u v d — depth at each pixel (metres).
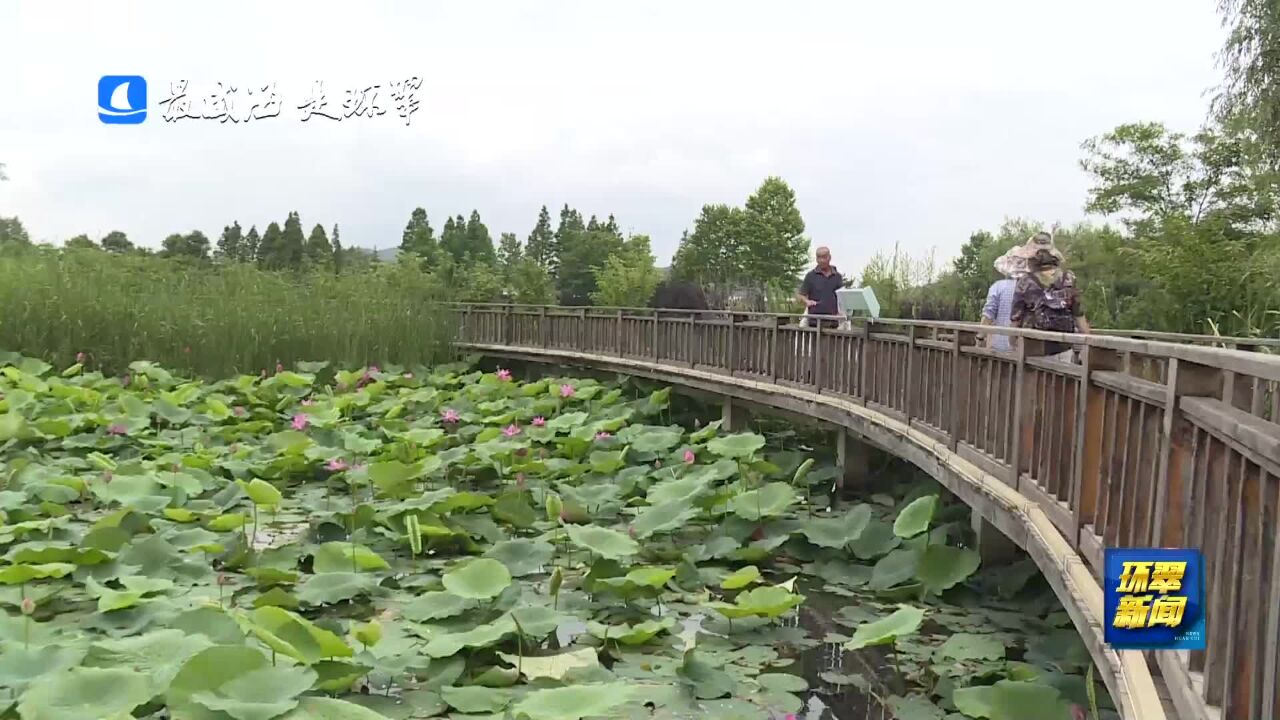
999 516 4.96
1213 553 2.68
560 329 16.45
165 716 3.52
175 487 6.69
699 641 4.87
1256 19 11.88
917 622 4.12
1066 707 3.66
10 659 3.71
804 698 4.23
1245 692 2.35
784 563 6.34
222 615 4.06
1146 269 15.40
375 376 14.37
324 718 3.19
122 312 13.55
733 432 10.98
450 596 4.80
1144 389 3.29
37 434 8.58
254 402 11.73
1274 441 2.07
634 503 7.50
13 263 13.92
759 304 18.30
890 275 18.20
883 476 8.52
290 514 7.14
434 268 26.58
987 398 5.70
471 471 8.40
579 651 4.35
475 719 3.70
